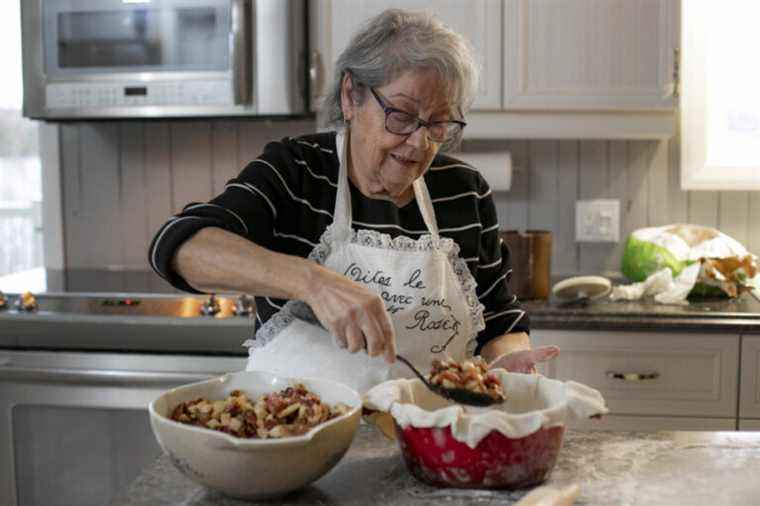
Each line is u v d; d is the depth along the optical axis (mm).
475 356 1517
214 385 1139
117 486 2186
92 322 2125
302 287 1121
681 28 2328
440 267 1430
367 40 1287
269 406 1058
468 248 1478
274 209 1361
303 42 2340
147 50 2303
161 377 2088
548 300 2270
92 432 2174
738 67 2512
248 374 1162
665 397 2086
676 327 2055
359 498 1028
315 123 2643
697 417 2086
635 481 1071
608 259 2623
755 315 2057
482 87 2309
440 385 1144
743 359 2059
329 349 1399
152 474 1096
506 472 1024
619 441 1210
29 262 2885
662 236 2381
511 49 2289
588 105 2299
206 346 2113
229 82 2273
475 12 2287
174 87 2299
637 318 2082
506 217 2627
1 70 2797
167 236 1199
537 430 1010
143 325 2111
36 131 2834
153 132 2688
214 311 2127
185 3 2271
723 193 2578
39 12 2330
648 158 2574
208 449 958
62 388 2129
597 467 1114
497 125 2344
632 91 2293
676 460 1138
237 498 1022
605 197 2600
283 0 2258
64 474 2193
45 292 2256
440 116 1281
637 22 2271
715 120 2535
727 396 2074
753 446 1189
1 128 2826
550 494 979
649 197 2588
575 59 2289
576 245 2625
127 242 2730
